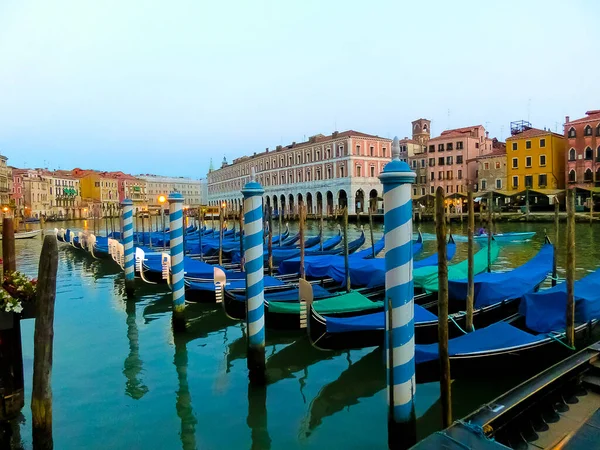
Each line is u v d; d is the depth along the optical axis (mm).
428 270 10648
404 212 4340
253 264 6867
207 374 7617
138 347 9016
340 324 7309
